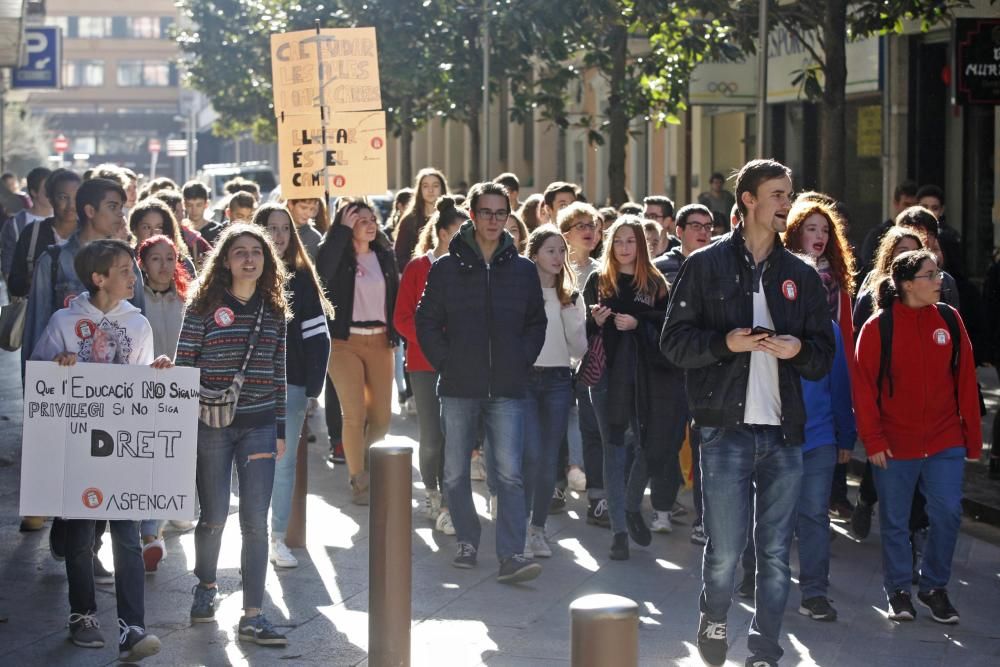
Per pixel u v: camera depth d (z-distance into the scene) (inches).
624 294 405.1
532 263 384.2
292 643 319.6
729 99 879.1
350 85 493.0
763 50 650.2
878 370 343.3
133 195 562.3
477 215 378.0
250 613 319.3
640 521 411.2
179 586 365.7
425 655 312.8
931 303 342.0
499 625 336.8
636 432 403.5
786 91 1117.1
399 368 653.9
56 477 303.6
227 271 318.0
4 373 829.2
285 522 390.3
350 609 347.6
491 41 1052.5
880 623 342.6
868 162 1041.5
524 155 1956.2
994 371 749.3
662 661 309.7
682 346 279.7
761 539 286.2
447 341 378.6
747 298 281.4
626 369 401.4
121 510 303.3
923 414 341.7
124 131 5812.0
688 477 470.0
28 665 301.4
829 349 279.7
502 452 375.9
